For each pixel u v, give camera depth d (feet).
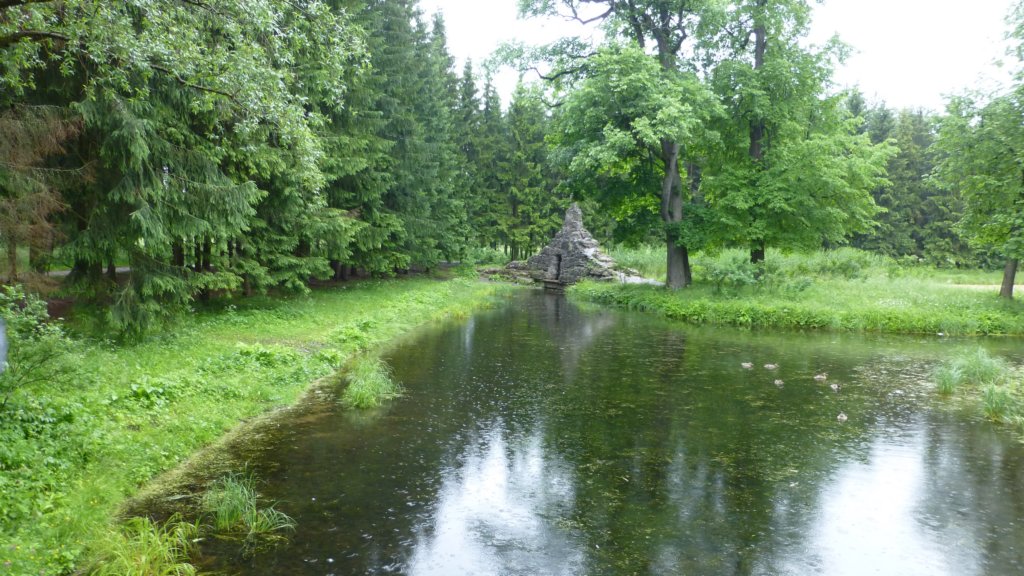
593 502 21.12
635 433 28.91
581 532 18.88
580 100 73.72
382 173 75.92
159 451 22.80
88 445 20.90
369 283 88.02
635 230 87.35
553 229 180.86
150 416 25.44
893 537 18.93
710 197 88.63
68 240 33.17
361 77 65.72
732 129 80.64
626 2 80.48
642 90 71.15
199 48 28.43
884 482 23.35
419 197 95.66
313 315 54.54
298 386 34.96
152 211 33.30
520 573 16.35
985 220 70.08
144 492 20.48
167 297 37.11
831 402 34.91
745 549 17.95
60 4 25.23
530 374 41.19
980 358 41.65
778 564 17.12
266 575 15.84
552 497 21.47
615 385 38.45
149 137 34.32
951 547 18.34
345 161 65.46
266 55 30.96
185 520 18.66
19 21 24.26
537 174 177.78
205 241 46.16
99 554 16.08
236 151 40.42
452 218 124.47
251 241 52.90
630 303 84.02
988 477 23.95
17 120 27.73
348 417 30.22
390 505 20.39
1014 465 25.27
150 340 35.76
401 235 88.33
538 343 53.83
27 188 28.09
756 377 41.09
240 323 46.24
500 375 40.70
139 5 25.52
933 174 72.28
